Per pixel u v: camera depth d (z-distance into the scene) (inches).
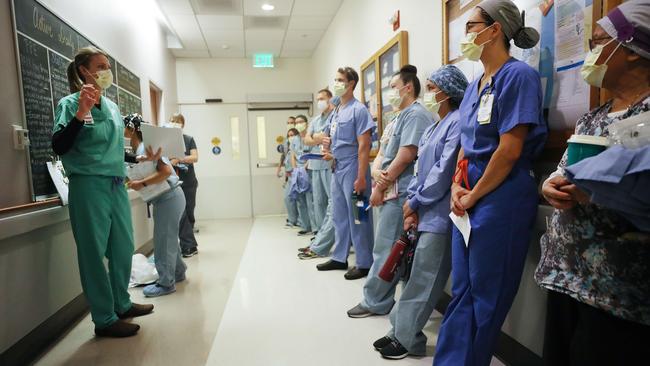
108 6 130.6
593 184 30.1
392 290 88.4
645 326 34.9
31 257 75.5
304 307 95.7
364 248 116.6
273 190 274.5
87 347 78.4
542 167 56.5
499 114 49.0
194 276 125.2
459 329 53.0
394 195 79.9
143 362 72.0
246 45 239.0
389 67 120.7
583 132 40.6
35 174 80.7
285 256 149.3
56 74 91.9
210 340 79.7
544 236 45.5
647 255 33.8
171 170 105.0
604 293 36.5
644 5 33.4
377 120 132.9
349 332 80.9
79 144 76.5
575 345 40.2
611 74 36.9
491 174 48.2
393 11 118.2
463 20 75.0
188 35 217.0
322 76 233.0
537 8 56.3
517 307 62.3
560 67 52.3
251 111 269.0
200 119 264.7
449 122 65.7
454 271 55.2
